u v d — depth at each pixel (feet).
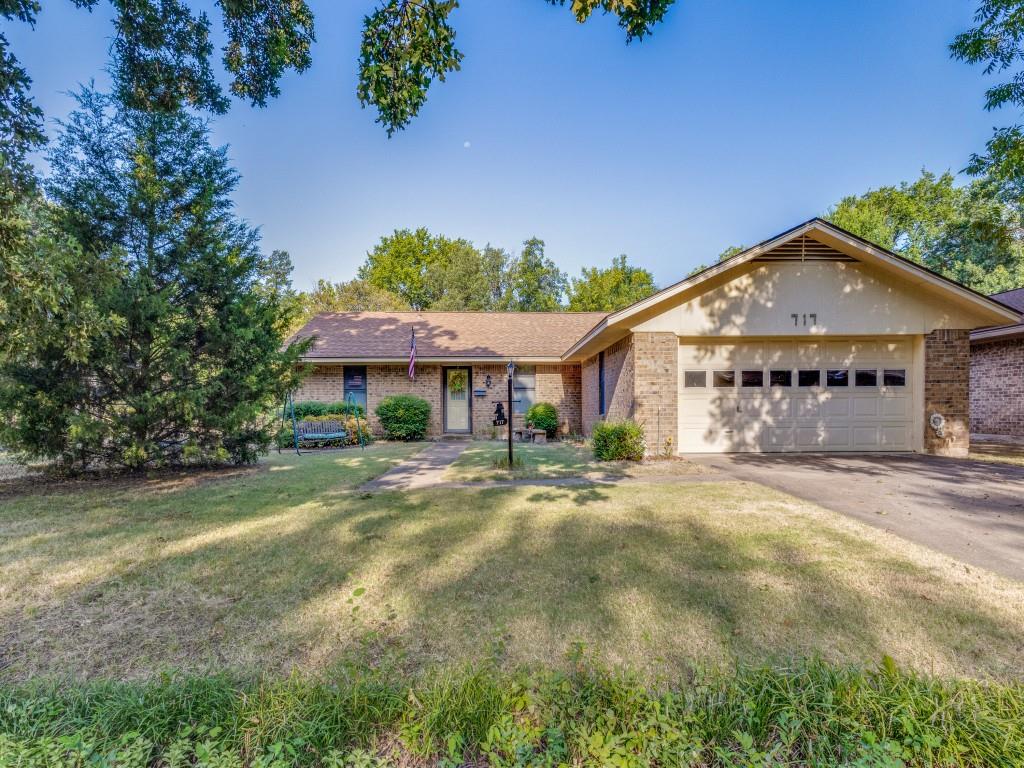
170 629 9.87
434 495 21.93
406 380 51.60
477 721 6.77
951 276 97.55
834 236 32.17
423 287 138.41
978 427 46.57
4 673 8.36
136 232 26.21
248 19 22.67
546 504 20.04
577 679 7.94
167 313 24.94
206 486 24.34
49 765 5.91
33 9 19.36
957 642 9.20
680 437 35.58
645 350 33.50
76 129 24.81
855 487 23.02
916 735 6.48
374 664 8.48
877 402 35.37
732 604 10.76
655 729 6.58
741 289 33.60
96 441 25.09
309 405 47.39
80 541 15.48
